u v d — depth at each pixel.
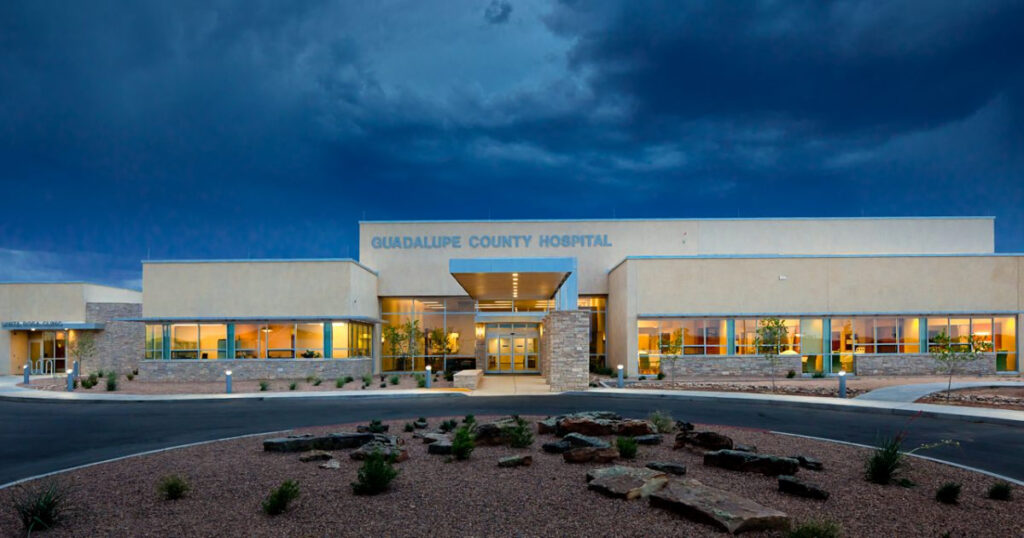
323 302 31.50
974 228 36.19
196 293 31.61
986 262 30.03
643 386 23.69
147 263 31.69
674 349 25.67
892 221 36.06
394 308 36.31
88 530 6.09
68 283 36.66
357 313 32.34
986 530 6.04
